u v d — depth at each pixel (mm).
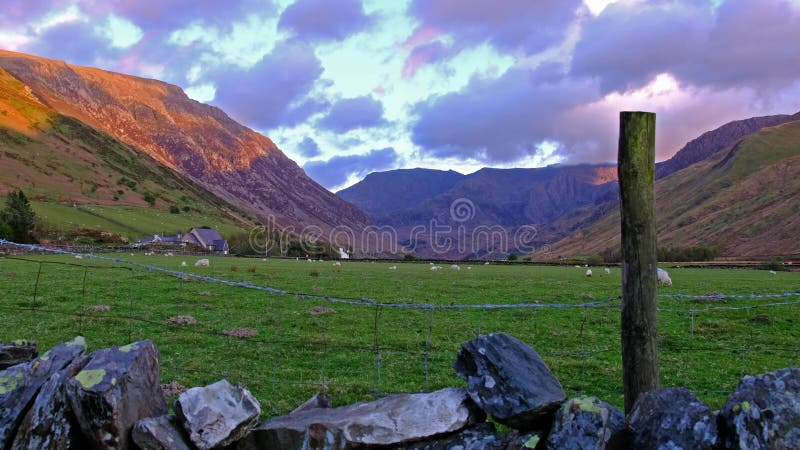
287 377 16781
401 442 8234
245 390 8680
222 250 140125
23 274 43625
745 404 7137
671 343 23281
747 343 23469
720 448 7168
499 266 97000
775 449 6879
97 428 7547
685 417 7426
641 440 7543
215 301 32562
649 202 9055
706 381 17328
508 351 8781
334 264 85375
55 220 146000
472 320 28016
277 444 8320
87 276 43375
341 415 8711
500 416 8078
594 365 18891
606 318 28922
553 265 104938
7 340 20422
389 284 48000
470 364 8906
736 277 64938
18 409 8344
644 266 9047
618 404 14570
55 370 8836
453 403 8648
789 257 144625
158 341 21047
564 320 28500
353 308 31531
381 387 15898
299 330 24719
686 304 34438
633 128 8953
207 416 8023
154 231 174625
